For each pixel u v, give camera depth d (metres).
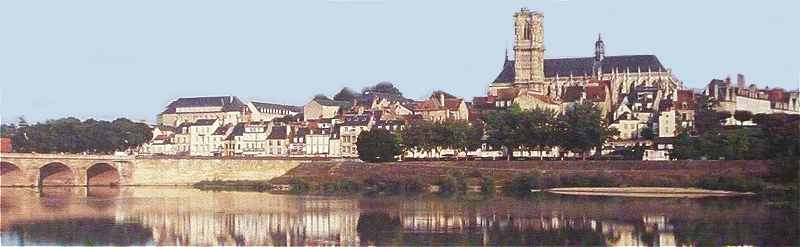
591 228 193.25
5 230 194.25
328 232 192.88
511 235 185.12
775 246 165.38
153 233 191.75
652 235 181.88
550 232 188.75
